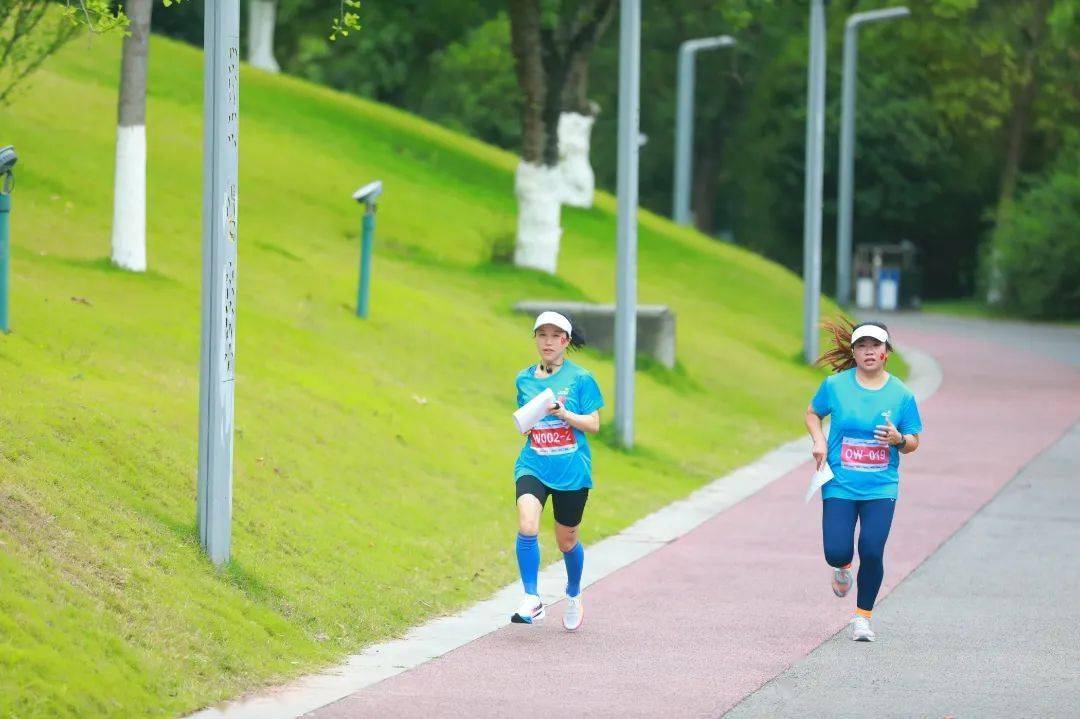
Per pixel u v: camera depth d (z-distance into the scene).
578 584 26.12
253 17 105.19
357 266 60.31
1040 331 120.44
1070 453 51.88
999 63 147.75
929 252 174.12
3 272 33.50
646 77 161.75
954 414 63.44
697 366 65.75
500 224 78.75
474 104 155.88
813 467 48.84
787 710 20.83
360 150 83.38
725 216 178.12
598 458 44.59
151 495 26.83
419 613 27.09
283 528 28.66
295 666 22.84
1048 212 137.88
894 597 29.38
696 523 38.25
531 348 56.28
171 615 22.52
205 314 25.44
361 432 37.28
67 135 62.56
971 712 20.80
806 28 153.75
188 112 75.88
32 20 45.94
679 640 25.41
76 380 31.67
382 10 95.88
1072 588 30.34
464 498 36.06
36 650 19.47
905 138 162.00
